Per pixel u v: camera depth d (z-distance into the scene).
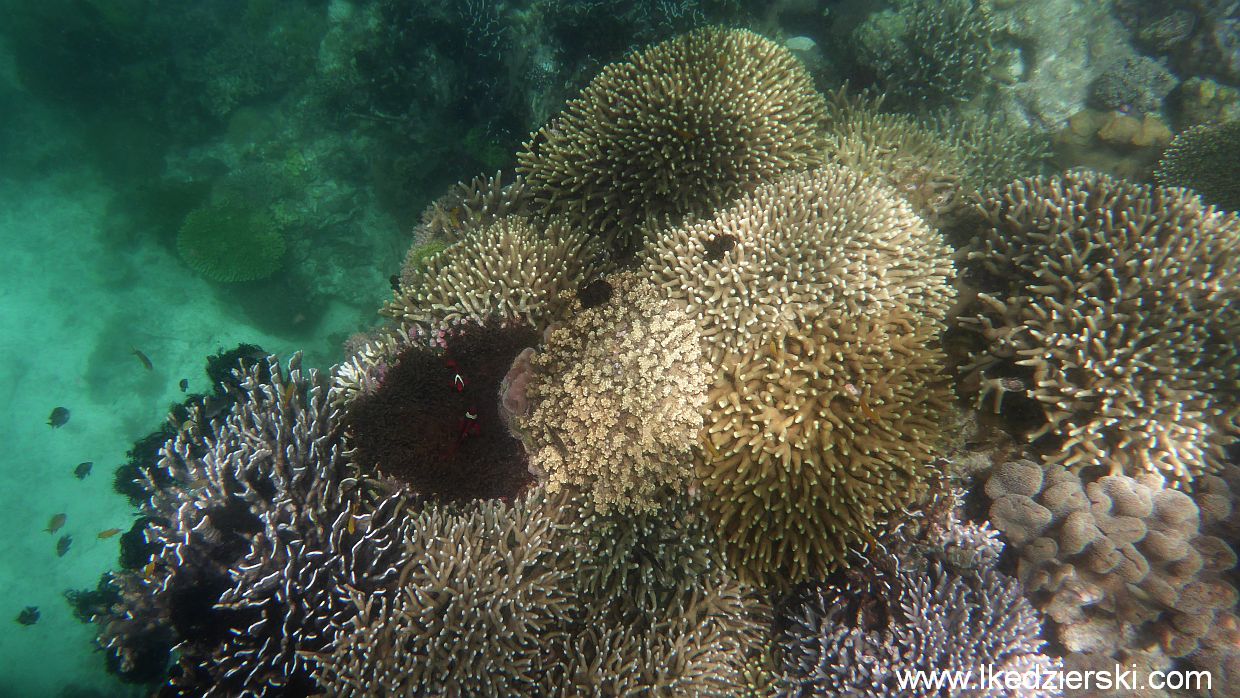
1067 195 4.76
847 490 3.88
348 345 7.75
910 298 4.38
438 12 11.13
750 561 4.22
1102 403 4.00
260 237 13.91
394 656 3.93
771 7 8.80
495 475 4.54
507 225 5.79
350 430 5.02
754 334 4.19
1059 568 4.12
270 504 4.74
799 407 3.99
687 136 5.32
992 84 8.00
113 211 15.80
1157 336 4.04
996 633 3.93
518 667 4.07
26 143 16.23
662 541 4.48
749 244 4.38
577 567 4.41
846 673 4.09
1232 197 6.18
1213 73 7.14
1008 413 4.46
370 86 12.90
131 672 5.95
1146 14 7.56
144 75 16.05
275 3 16.11
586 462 4.12
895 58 7.87
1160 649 4.06
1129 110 7.49
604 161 5.68
